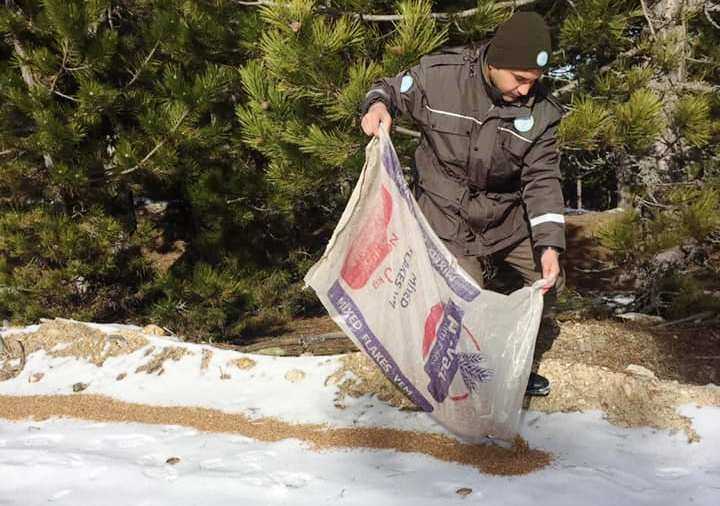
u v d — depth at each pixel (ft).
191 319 26.58
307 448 9.32
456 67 8.55
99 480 8.41
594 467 8.39
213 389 11.53
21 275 25.31
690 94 17.66
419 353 8.98
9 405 11.51
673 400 9.66
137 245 26.81
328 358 11.90
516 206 9.39
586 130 14.23
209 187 26.05
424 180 9.32
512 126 8.42
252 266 29.63
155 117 22.93
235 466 8.80
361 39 14.11
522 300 8.71
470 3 17.10
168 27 21.74
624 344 16.40
